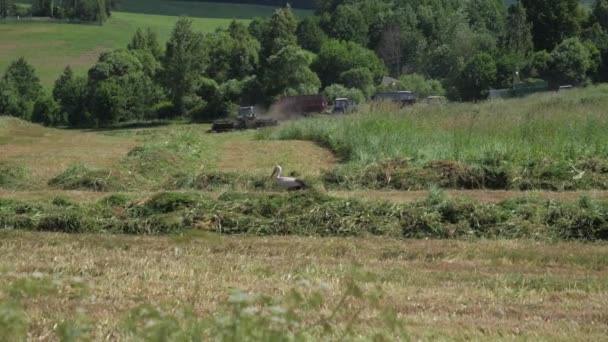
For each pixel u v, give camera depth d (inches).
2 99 6929.1
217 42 7746.1
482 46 7800.2
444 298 908.6
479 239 1283.2
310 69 7209.6
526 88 6082.7
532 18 7810.0
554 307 877.8
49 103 6766.7
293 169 2218.3
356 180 1867.6
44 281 830.5
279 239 1269.7
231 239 1264.8
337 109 5457.7
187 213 1396.4
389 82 7175.2
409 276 1005.8
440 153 2096.5
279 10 7386.8
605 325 812.6
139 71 7263.8
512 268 1068.5
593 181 1788.9
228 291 903.1
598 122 2223.2
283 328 668.1
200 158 2452.0
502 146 2057.1
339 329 728.3
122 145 3112.7
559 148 2039.9
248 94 6712.6
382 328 737.0
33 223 1382.9
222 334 650.8
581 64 6245.1
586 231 1298.0
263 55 7298.2
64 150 2839.6
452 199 1434.5
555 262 1100.5
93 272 1034.1
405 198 1622.8
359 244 1221.1
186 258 1120.2
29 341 727.7
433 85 6820.9
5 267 1040.8
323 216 1364.4
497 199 1566.2
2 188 1926.7
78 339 701.3
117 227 1365.7
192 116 6702.8
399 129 2428.6
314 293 756.6
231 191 1579.7
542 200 1462.8
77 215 1386.6
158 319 681.6
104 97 6496.1
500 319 831.7
